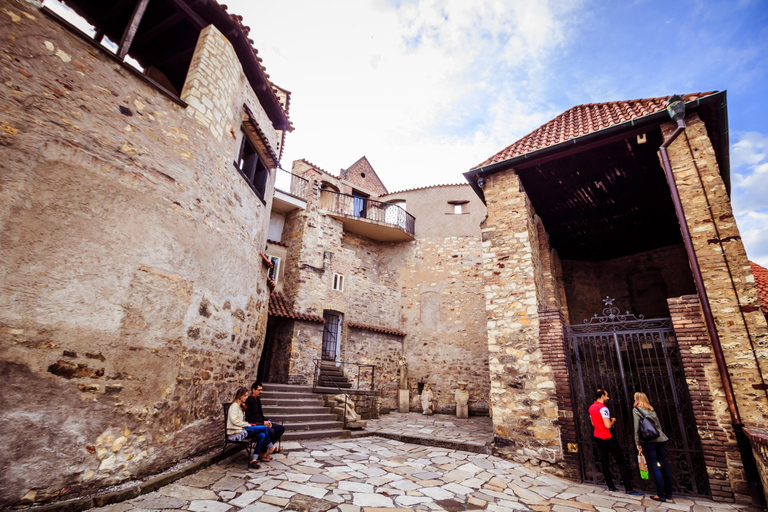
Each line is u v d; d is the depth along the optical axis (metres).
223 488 4.32
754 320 5.29
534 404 6.77
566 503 4.92
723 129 6.52
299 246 14.06
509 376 7.14
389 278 17.20
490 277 7.83
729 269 5.59
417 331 16.02
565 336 7.07
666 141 6.39
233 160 6.43
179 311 4.79
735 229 5.68
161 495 3.89
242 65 7.10
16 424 3.15
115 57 4.46
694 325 5.83
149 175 4.61
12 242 3.33
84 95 4.13
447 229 16.94
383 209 18.09
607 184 8.45
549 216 9.75
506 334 7.37
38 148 3.64
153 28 6.37
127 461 3.93
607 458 5.80
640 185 8.45
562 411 6.50
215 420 5.66
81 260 3.79
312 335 12.94
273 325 13.50
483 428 9.98
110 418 3.82
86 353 3.71
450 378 14.80
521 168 8.03
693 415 5.62
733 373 5.30
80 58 4.17
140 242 4.37
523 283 7.45
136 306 4.23
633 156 7.57
